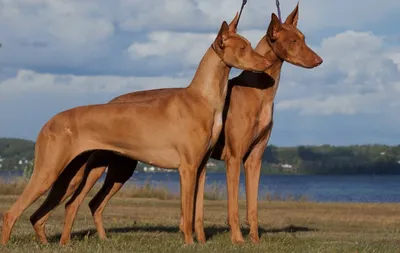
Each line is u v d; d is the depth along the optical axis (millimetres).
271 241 14250
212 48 12992
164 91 14156
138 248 12828
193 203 13023
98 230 14695
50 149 12711
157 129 12891
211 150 13266
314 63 13477
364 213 24562
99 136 12938
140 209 24141
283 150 149250
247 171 14250
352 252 13047
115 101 14297
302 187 81750
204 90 12891
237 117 13641
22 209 12742
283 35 13641
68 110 13039
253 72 13680
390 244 15117
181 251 12258
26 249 12336
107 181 14695
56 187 13547
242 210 24797
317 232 17953
